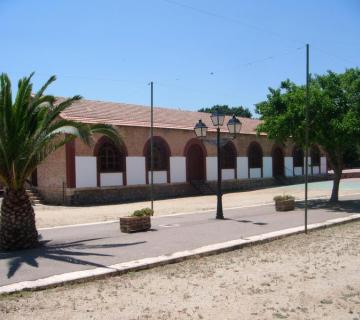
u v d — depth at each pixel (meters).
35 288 7.45
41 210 22.67
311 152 44.38
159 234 13.19
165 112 35.00
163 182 30.53
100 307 6.64
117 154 27.70
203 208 21.97
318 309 6.58
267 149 39.72
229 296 7.19
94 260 9.49
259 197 28.52
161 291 7.48
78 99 11.31
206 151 33.88
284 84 22.06
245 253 10.65
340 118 19.67
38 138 10.68
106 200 26.92
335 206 20.58
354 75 20.28
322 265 9.30
